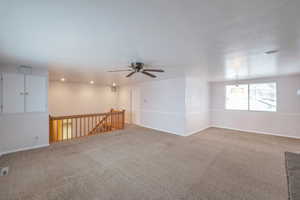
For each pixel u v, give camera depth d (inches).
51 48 89.2
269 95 200.4
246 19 56.2
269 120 199.9
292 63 122.6
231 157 124.9
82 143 163.0
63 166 107.2
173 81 210.5
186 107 197.8
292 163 95.6
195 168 105.7
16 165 107.3
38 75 144.5
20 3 45.7
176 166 108.7
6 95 128.6
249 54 99.3
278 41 77.4
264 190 80.2
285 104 186.9
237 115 229.0
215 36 72.0
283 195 75.8
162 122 226.2
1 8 48.0
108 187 82.6
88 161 116.4
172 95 212.1
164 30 65.9
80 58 111.4
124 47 87.8
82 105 270.4
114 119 245.6
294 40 75.8
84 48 89.3
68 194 76.0
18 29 64.2
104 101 301.1
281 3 45.9
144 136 194.1
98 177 93.0
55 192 77.4
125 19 56.7
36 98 144.0
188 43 81.2
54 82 239.3
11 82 130.5
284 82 187.0
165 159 121.2
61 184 84.7
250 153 134.0
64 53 99.7
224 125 243.1
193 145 157.2
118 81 250.7
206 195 76.5
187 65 132.5
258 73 168.6
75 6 47.8
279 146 152.7
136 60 117.2
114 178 92.0
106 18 55.8
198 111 224.2
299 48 87.0
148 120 250.4
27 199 71.9
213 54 100.0
